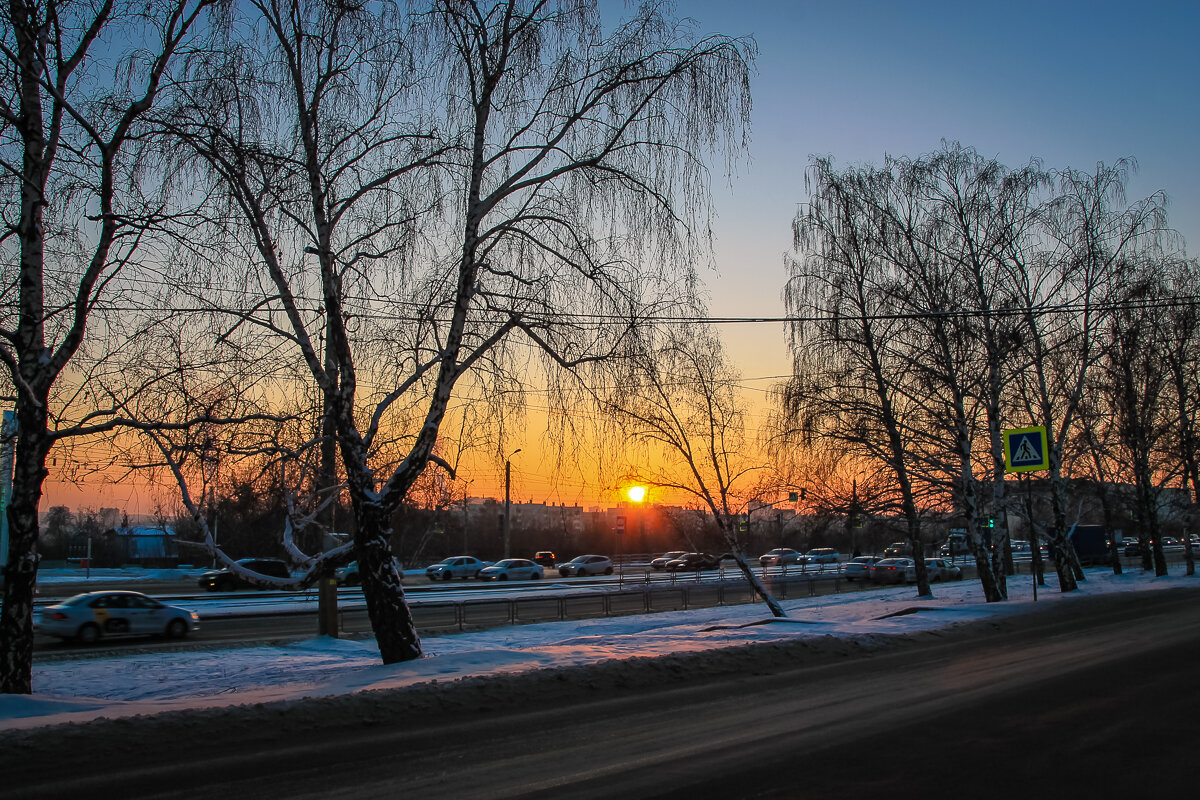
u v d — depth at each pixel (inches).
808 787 244.5
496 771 267.0
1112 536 1710.1
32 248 469.7
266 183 495.5
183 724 318.7
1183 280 1363.2
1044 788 242.8
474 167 542.6
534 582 2011.6
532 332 541.3
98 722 306.8
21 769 271.4
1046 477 1375.5
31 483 461.1
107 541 2918.3
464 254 537.3
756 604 1299.2
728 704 385.7
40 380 466.3
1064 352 1182.3
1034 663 506.9
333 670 601.9
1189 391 1523.1
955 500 1139.9
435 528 1000.2
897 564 1802.4
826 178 1077.8
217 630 1035.9
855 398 1051.9
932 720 339.0
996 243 1034.7
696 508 995.3
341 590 1589.6
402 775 263.3
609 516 3646.7
